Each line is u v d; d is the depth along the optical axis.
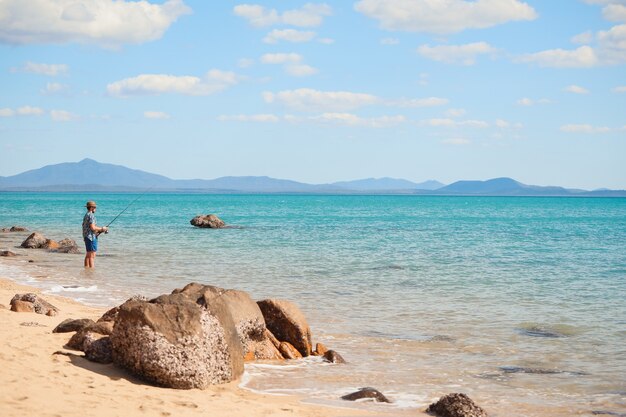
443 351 13.74
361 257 33.41
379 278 25.25
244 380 10.92
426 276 26.05
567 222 82.25
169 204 156.62
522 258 34.03
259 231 54.75
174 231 53.56
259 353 12.48
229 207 136.12
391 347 14.00
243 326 12.17
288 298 20.36
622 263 31.77
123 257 31.95
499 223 77.38
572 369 12.45
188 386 9.73
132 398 8.77
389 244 42.25
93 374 9.70
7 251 31.98
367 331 15.62
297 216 91.69
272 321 13.24
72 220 68.69
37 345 11.06
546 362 12.95
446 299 20.50
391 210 125.12
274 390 10.46
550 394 10.86
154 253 34.12
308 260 31.55
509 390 11.06
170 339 9.72
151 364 9.57
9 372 9.21
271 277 25.19
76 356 10.56
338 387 10.88
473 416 9.28
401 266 29.42
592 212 126.50
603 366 12.69
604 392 11.00
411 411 9.66
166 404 8.67
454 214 108.31
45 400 8.17
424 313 18.05
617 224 77.00
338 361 12.62
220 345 10.37
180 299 10.28
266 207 137.88
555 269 29.03
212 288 12.40
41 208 108.62
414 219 85.19
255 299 20.06
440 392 10.84
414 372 12.07
